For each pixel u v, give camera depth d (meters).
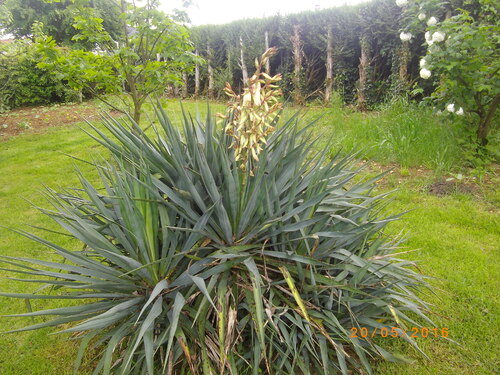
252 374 2.05
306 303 2.10
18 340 2.81
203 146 2.42
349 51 8.93
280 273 2.22
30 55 8.81
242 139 1.86
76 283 1.99
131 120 2.47
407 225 3.96
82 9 4.70
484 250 3.51
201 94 12.41
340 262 2.34
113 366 2.09
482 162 4.97
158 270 2.07
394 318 2.21
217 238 2.11
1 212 4.92
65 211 2.22
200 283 1.76
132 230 1.96
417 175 5.11
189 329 1.98
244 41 10.81
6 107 10.73
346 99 9.34
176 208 2.05
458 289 2.99
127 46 4.78
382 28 8.08
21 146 7.74
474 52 4.84
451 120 5.61
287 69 10.19
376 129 6.35
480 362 2.37
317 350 2.20
